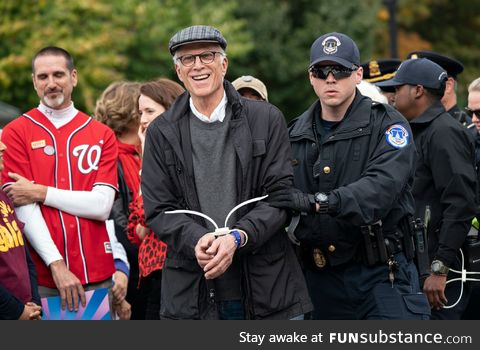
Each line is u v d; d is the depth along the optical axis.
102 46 22.81
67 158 6.68
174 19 26.83
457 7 36.91
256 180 5.65
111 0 25.59
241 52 27.06
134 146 7.63
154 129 5.77
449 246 7.00
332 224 6.00
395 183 5.81
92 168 6.72
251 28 29.80
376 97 7.37
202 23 27.48
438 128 7.07
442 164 7.02
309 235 6.07
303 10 30.42
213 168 5.65
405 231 6.14
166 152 5.70
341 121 6.08
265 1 29.89
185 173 5.66
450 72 8.50
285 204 5.61
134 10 25.78
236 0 29.92
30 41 21.20
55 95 6.70
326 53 5.99
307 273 6.27
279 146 5.69
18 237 6.07
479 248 7.27
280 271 5.66
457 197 6.99
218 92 5.71
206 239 5.38
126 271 7.30
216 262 5.32
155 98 7.24
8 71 20.92
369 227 6.00
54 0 22.09
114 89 7.71
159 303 7.04
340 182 6.02
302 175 6.14
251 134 5.67
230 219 5.62
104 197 6.68
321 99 6.04
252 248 5.48
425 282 7.08
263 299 5.59
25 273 6.03
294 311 5.67
